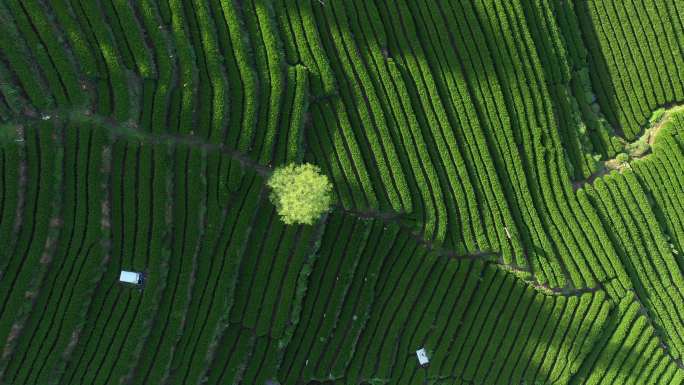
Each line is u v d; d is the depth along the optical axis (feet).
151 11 87.56
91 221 83.92
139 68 86.17
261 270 94.07
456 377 105.29
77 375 85.10
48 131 82.17
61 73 82.48
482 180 104.73
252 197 92.73
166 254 88.43
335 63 99.04
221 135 90.53
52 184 82.53
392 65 100.94
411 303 102.32
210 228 90.43
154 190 86.84
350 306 100.07
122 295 85.92
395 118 101.09
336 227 98.37
